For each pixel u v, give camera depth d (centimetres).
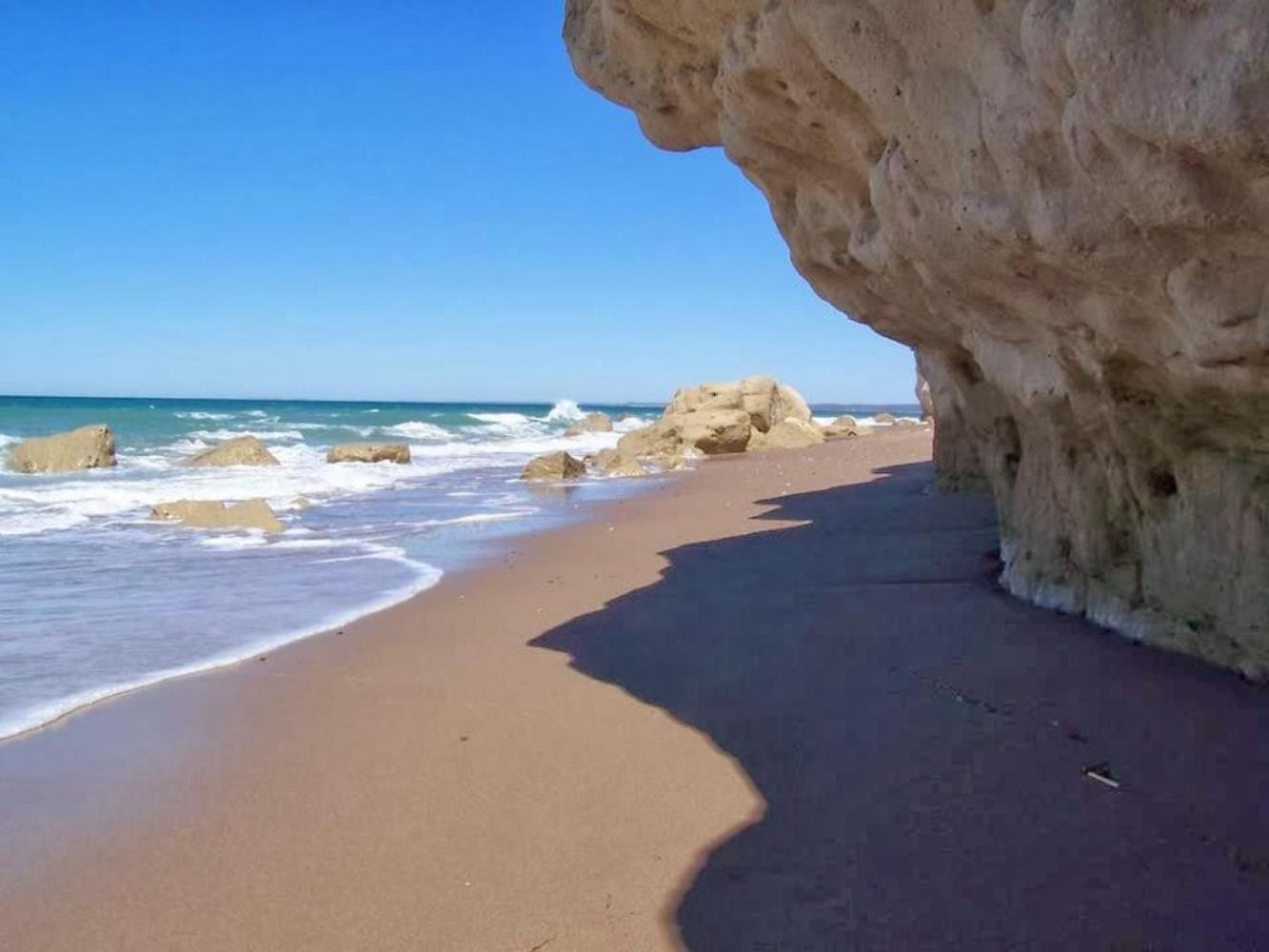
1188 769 379
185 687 555
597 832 362
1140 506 537
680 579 850
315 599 809
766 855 338
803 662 561
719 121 633
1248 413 424
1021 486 692
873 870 324
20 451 2167
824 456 2370
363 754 447
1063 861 321
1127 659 511
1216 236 315
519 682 554
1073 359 497
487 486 1877
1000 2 360
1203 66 269
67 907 318
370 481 1997
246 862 347
